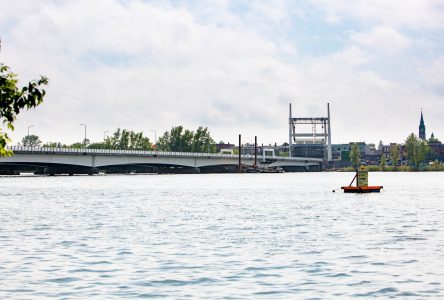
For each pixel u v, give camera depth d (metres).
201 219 46.88
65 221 45.66
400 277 22.95
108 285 21.88
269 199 74.31
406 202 66.81
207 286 21.66
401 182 147.25
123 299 19.83
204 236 35.59
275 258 27.38
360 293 20.44
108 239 34.38
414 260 26.59
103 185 121.31
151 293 20.64
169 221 45.31
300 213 52.00
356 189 87.56
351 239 33.84
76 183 132.38
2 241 33.69
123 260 27.02
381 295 20.16
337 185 124.50
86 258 27.58
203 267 25.23
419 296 20.00
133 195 84.94
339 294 20.31
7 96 14.96
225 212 53.72
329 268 24.81
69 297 20.12
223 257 27.75
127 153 182.50
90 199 75.25
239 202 68.69
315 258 27.28
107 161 178.50
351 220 45.25
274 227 40.53
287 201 69.88
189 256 28.06
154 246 31.42
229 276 23.34
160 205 63.81
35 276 23.47
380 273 23.73
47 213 53.44
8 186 115.38
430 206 60.28
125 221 45.44
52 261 26.78
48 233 37.59
